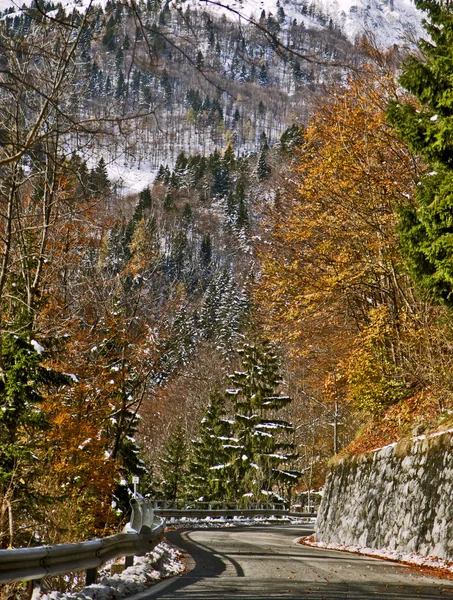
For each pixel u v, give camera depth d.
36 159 7.68
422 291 15.63
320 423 58.12
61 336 20.61
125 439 33.28
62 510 18.08
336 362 29.38
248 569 13.43
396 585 11.12
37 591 8.73
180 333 31.48
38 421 17.22
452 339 21.09
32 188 16.94
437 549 17.02
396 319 25.75
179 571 13.08
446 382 21.25
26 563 7.82
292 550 19.67
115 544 11.20
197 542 22.55
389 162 25.48
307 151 27.56
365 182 25.36
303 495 72.88
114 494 27.95
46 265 20.19
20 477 16.78
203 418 63.69
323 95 24.33
